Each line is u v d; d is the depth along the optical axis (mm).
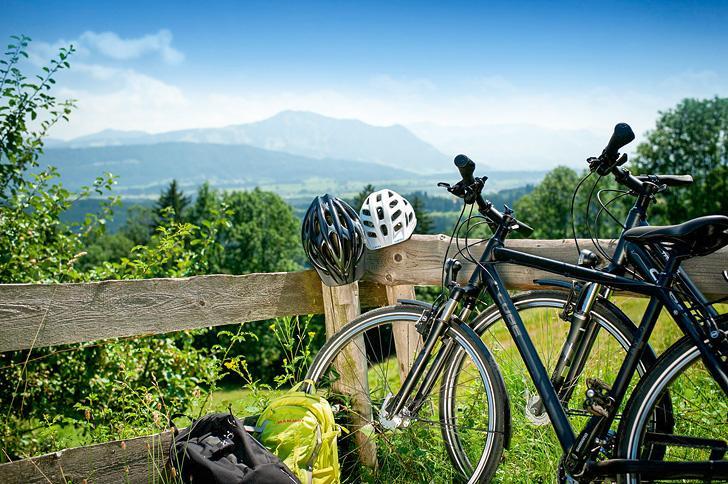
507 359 2984
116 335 2584
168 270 5016
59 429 3756
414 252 3055
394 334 3078
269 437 2545
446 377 2762
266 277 2986
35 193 4930
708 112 65312
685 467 2012
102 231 5164
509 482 2781
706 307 2066
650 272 2240
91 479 2436
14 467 2309
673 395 2902
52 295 2453
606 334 2682
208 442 2348
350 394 3068
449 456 2762
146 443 2520
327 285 2979
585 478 2186
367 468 3027
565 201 72125
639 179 2451
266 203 71062
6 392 4414
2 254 4566
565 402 2461
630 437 2156
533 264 2475
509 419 2482
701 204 52906
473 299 2658
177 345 5984
